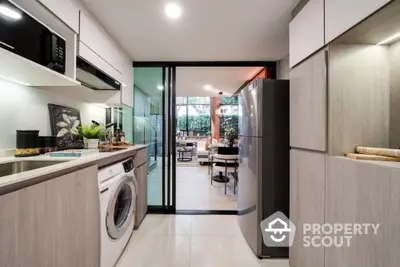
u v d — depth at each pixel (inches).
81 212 57.0
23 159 63.8
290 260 79.8
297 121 73.4
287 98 89.7
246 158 103.4
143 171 123.3
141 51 118.6
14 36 48.1
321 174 59.9
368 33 50.5
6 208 34.2
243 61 136.1
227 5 75.2
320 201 60.4
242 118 113.0
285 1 72.9
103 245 70.7
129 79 127.6
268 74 136.6
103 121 131.3
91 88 108.3
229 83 203.3
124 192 93.2
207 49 115.7
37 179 41.6
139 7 76.2
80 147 99.6
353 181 47.5
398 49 54.6
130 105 130.4
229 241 100.9
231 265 82.7
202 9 77.6
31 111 78.8
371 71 57.0
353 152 56.4
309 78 65.6
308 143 66.2
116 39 102.5
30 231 39.1
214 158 192.2
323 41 58.1
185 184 205.3
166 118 141.0
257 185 89.4
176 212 136.9
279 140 89.4
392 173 37.4
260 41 105.5
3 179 36.1
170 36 99.7
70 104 100.9
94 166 64.8
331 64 56.6
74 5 68.4
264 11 79.0
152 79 141.5
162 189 138.9
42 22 62.2
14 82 71.4
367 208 43.3
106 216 71.9
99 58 85.7
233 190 184.9
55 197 46.3
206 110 404.8
